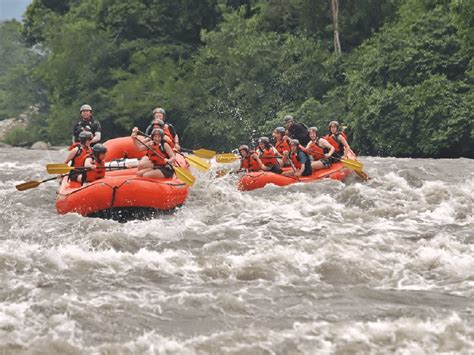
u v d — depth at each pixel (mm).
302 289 17797
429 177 37094
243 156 32812
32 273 18547
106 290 17531
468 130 55719
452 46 59188
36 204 29312
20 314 15812
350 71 64875
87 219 24609
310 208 26547
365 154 62188
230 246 21359
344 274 18750
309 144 33875
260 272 18891
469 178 37125
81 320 15656
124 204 25453
